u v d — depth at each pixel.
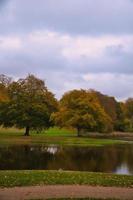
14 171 30.92
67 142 79.69
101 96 132.62
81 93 97.38
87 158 51.84
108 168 42.53
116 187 25.19
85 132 109.31
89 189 24.27
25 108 92.94
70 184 25.83
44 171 31.12
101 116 97.12
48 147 68.50
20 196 22.09
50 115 93.88
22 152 58.88
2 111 94.44
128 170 41.12
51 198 21.48
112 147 69.62
